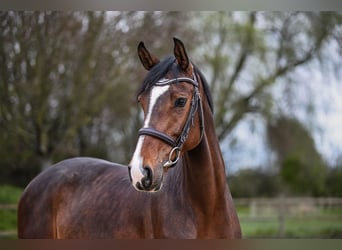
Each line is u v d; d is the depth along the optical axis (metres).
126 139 13.85
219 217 2.91
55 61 11.30
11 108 11.55
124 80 12.62
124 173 3.63
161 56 12.38
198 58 14.11
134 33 12.04
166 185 3.04
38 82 11.26
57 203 3.77
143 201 3.11
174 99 2.63
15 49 10.57
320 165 14.48
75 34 11.32
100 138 13.80
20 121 11.72
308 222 13.35
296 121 15.01
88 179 3.73
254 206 14.29
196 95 2.75
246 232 12.09
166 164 2.59
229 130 15.55
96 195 3.54
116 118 13.37
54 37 10.84
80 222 3.51
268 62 14.83
